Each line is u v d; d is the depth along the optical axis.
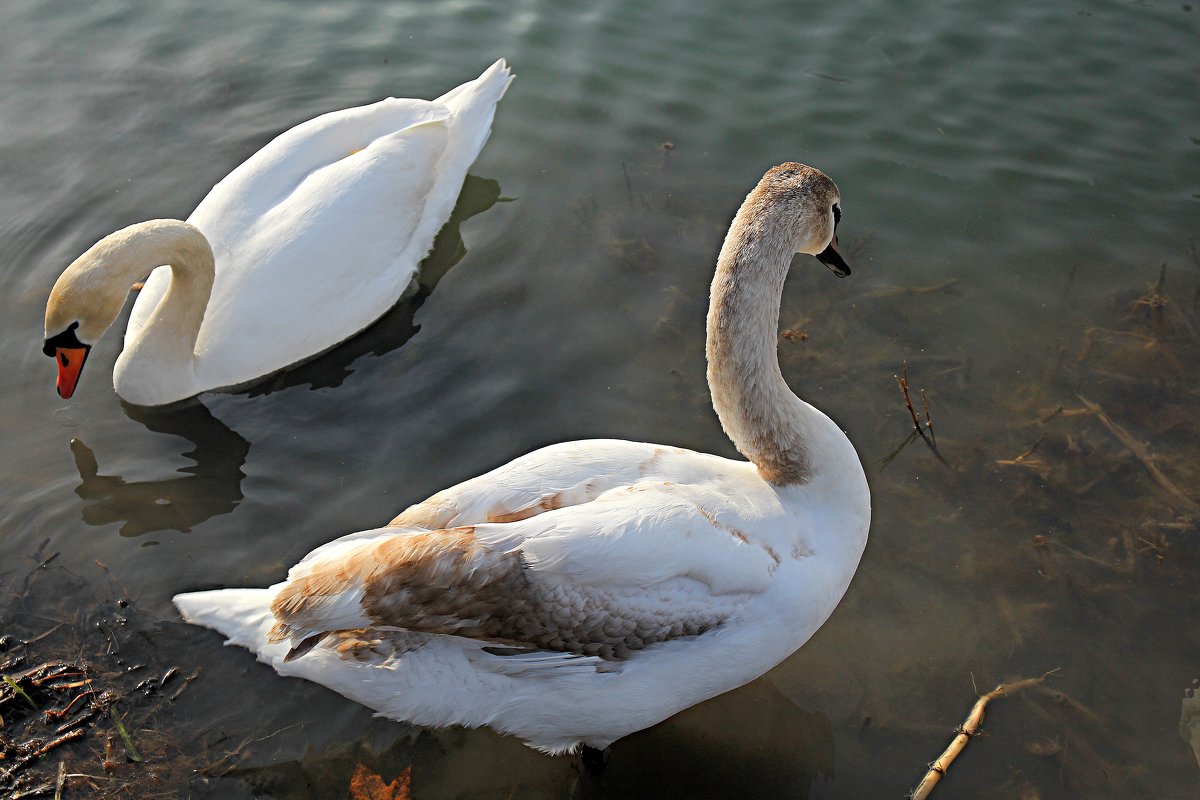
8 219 2.54
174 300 2.29
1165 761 1.96
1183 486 2.21
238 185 2.45
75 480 2.22
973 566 2.14
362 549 1.84
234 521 2.18
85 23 2.91
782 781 1.96
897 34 2.86
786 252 1.91
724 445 2.27
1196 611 2.09
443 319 2.44
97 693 2.00
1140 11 2.88
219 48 2.88
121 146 2.68
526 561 1.83
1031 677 2.04
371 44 2.89
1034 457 2.25
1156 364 2.35
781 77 2.79
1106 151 2.63
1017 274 2.47
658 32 2.89
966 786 1.94
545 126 2.72
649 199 2.59
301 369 2.38
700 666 1.89
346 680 1.90
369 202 2.43
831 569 1.93
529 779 1.97
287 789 1.94
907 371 2.35
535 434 2.28
